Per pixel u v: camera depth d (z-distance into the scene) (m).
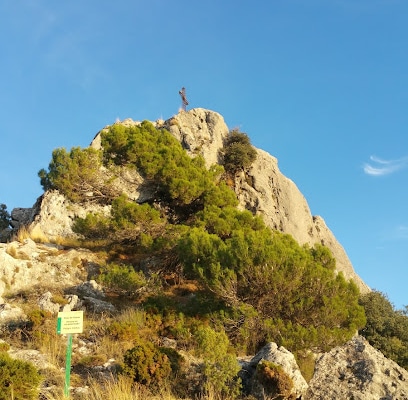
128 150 27.17
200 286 20.62
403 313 30.34
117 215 24.47
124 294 21.41
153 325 17.56
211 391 12.17
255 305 18.88
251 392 12.51
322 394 12.55
